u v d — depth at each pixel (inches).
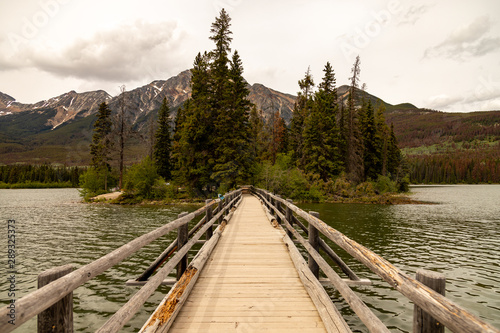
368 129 1875.0
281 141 2284.7
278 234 348.2
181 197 1402.6
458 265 394.0
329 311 128.2
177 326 131.0
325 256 433.4
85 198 1481.3
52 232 629.0
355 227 683.4
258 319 138.0
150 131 2343.8
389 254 448.1
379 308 263.7
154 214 944.3
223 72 1376.7
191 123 1315.2
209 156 1360.7
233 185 1339.8
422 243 521.7
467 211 1010.7
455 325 48.1
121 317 83.1
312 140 1617.9
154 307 262.8
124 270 364.5
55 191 2908.5
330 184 1481.3
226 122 1325.0
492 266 389.1
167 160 1888.5
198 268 191.8
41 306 53.5
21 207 1179.9
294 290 176.4
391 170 2111.2
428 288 60.5
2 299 284.2
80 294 289.6
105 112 1915.6
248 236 337.1
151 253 447.5
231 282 189.8
